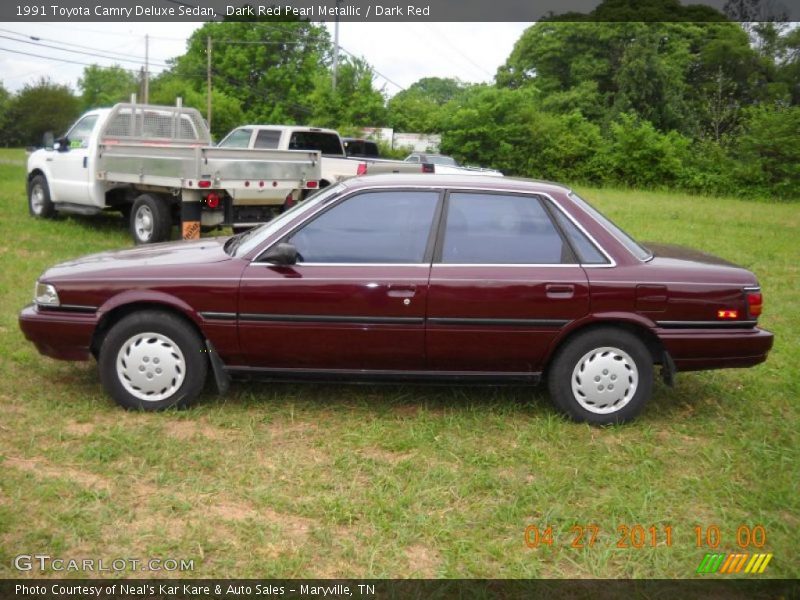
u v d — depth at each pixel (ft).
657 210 73.36
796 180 112.78
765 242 48.83
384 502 12.87
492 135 131.54
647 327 16.01
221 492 13.24
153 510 12.57
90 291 16.20
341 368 16.35
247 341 16.08
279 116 165.78
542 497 13.25
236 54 171.63
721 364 16.35
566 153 127.65
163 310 16.37
